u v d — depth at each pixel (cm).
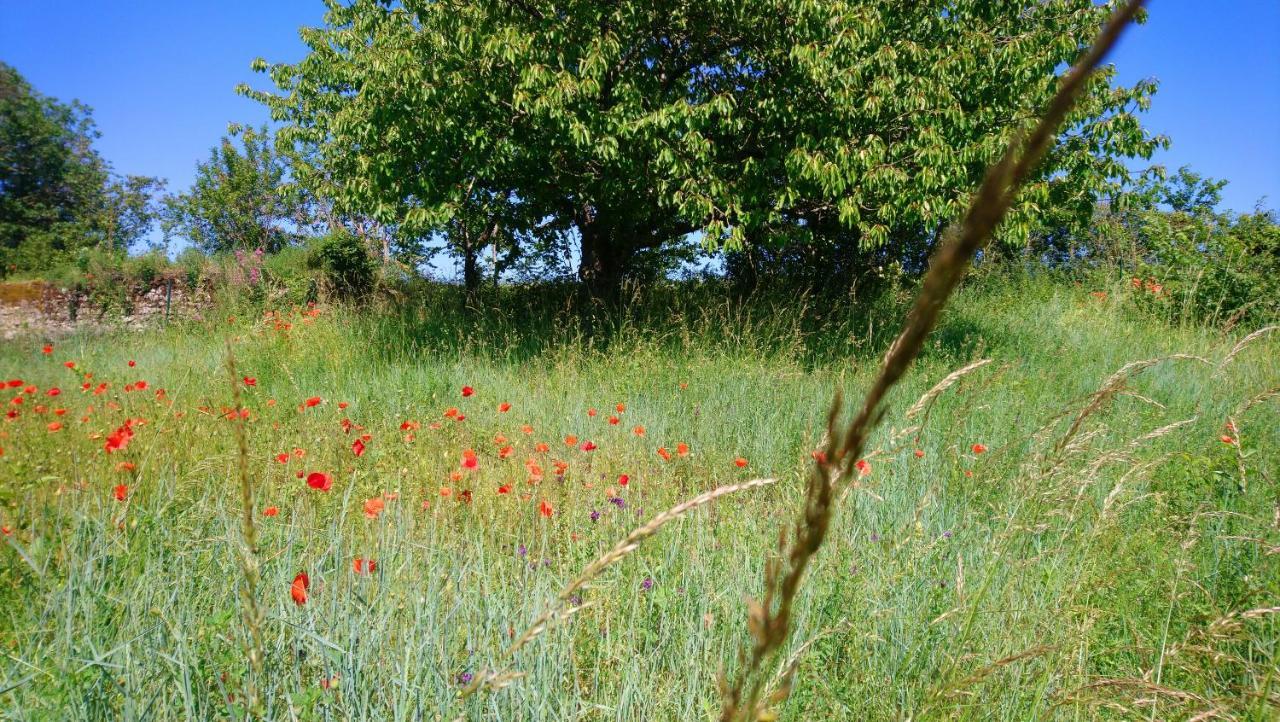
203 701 186
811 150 777
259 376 711
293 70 1227
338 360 750
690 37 860
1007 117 804
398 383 628
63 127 3284
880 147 725
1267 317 898
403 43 739
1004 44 779
